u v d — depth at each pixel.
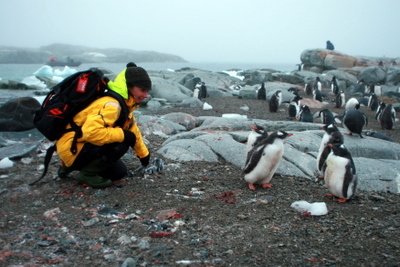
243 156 5.98
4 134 7.52
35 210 3.75
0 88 21.20
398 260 2.92
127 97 3.94
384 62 38.81
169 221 3.57
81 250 2.96
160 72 25.45
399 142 9.37
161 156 6.11
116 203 3.97
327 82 29.20
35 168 5.18
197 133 7.32
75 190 4.30
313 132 7.81
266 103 17.08
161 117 10.12
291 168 5.64
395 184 5.16
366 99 18.80
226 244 3.14
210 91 19.70
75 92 3.72
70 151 3.91
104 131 3.73
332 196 4.59
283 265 2.81
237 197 4.38
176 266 2.75
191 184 4.77
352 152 6.66
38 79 26.62
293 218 3.79
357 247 3.16
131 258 2.76
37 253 2.89
